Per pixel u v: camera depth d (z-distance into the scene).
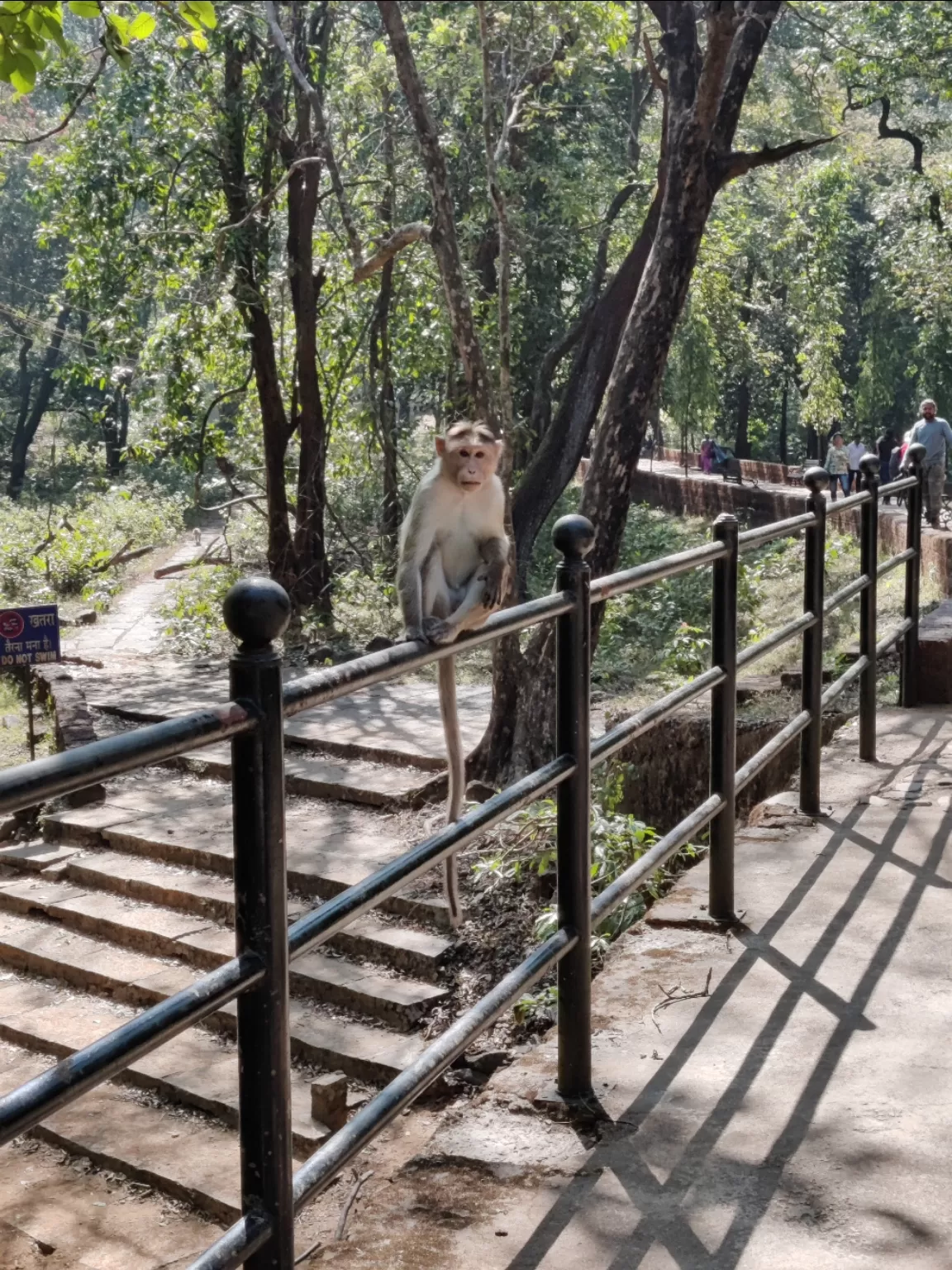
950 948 4.58
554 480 16.48
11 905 9.39
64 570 25.56
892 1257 2.90
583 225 21.97
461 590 4.21
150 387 21.27
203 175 18.44
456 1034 2.98
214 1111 6.84
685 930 4.82
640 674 14.91
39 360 45.38
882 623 14.30
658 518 30.98
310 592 18.98
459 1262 2.89
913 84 28.00
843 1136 3.40
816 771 6.11
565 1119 3.50
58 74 18.31
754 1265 2.87
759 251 29.75
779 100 29.09
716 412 34.66
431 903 8.16
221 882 9.11
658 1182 3.20
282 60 17.55
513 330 21.17
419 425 30.42
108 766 1.89
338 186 15.09
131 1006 8.05
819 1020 4.06
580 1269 2.86
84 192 19.02
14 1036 7.80
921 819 5.99
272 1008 2.27
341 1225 4.59
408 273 20.66
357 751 11.30
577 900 3.55
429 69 19.55
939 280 25.81
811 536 5.93
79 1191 6.34
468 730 11.79
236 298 17.95
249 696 2.21
